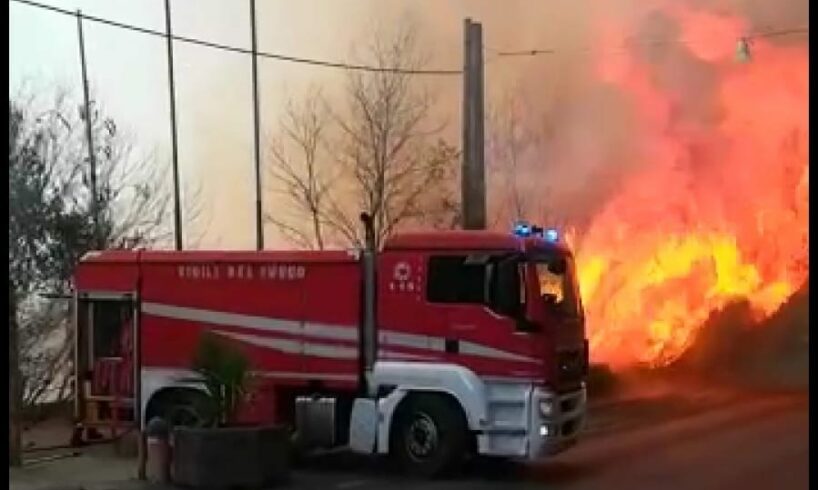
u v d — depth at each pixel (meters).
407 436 13.20
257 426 12.60
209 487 12.13
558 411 12.98
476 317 13.01
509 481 12.79
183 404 14.35
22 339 18.38
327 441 13.55
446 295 13.17
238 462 12.22
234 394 12.79
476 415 12.84
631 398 22.98
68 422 18.25
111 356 15.03
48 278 19.48
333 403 13.59
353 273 13.61
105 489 12.10
